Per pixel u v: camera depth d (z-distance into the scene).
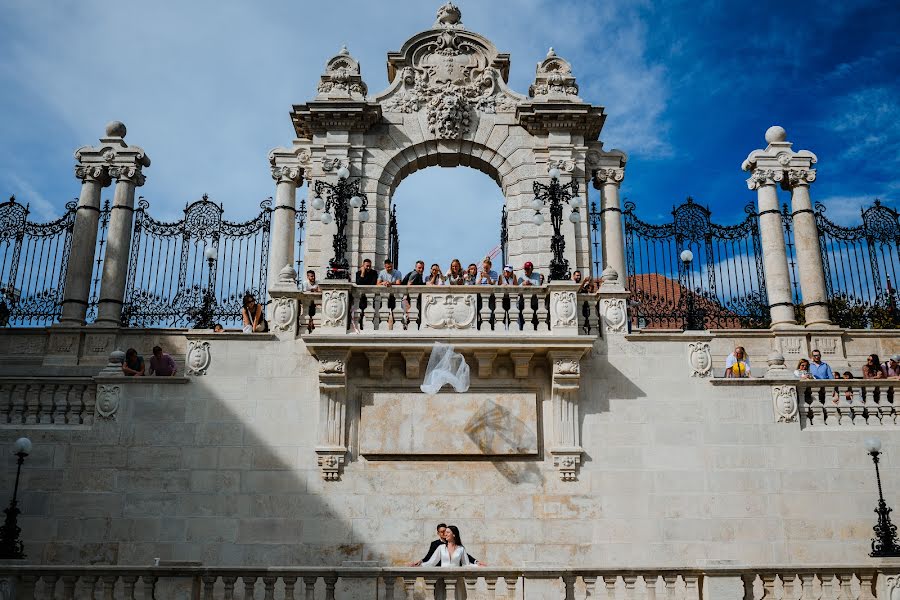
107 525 18.00
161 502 18.14
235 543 17.92
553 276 19.53
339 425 18.52
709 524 18.14
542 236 23.89
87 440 18.44
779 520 18.20
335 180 24.16
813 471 18.52
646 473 18.42
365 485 18.28
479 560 17.81
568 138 24.86
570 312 18.94
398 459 18.48
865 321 25.16
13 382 18.86
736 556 17.95
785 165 26.08
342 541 17.94
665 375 19.08
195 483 18.27
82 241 25.23
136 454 18.39
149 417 18.61
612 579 13.80
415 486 18.28
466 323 19.03
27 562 16.83
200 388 18.83
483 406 18.73
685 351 19.23
